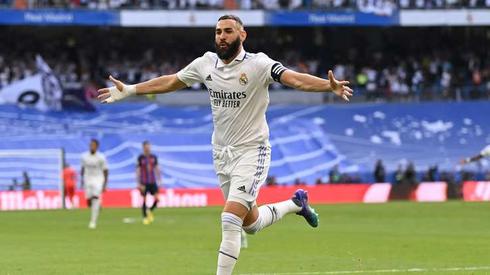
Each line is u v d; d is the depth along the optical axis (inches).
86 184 1838.1
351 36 4252.0
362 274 977.5
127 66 3922.2
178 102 3769.7
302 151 3511.3
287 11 3774.6
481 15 3841.0
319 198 3048.7
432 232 1685.5
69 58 3956.7
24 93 3560.5
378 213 2369.6
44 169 3193.9
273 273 989.8
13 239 1525.6
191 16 3705.7
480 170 3484.3
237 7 3779.5
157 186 2001.7
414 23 3831.2
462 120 3767.2
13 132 3393.2
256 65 724.0
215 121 749.3
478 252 1263.5
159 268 1055.0
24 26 3959.2
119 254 1241.4
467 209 2541.8
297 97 3818.9
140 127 3558.1
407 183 3154.5
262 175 739.4
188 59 4087.1
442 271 1009.5
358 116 3730.3
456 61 4160.9
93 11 3644.2
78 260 1156.5
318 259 1157.7
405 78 3991.1
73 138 3398.1
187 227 1851.6
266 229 1770.4
